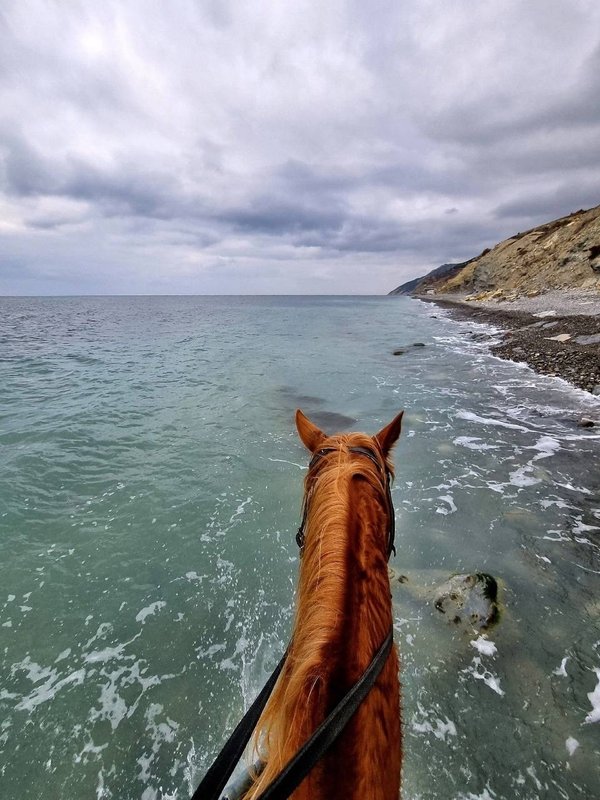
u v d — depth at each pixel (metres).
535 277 50.84
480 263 75.44
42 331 34.94
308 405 12.19
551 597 4.32
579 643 3.74
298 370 17.67
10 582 4.84
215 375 16.66
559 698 3.25
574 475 7.25
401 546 5.23
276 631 4.11
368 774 0.99
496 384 14.33
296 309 77.81
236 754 1.10
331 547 1.31
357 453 1.82
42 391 13.95
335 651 1.08
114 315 58.94
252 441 9.30
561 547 5.19
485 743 2.94
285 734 1.00
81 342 27.52
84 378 16.05
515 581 4.56
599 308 26.81
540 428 9.73
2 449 8.77
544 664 3.54
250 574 4.94
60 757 3.01
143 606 4.46
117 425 10.39
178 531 5.82
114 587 4.75
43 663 3.78
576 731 3.00
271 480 7.37
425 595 4.32
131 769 2.94
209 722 3.26
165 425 10.40
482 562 4.90
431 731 3.02
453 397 12.71
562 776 2.73
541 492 6.64
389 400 12.52
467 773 2.76
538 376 15.23
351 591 1.21
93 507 6.48
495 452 8.33
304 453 8.62
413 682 3.39
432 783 2.71
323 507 1.48
